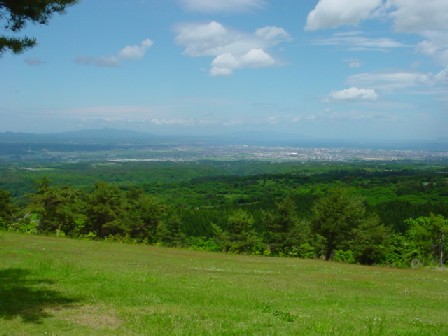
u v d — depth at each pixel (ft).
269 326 43.37
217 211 356.18
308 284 84.69
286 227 223.92
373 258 207.10
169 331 38.78
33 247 108.37
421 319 55.16
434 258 209.97
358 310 58.54
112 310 45.96
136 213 237.45
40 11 48.32
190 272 87.81
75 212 221.66
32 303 46.88
